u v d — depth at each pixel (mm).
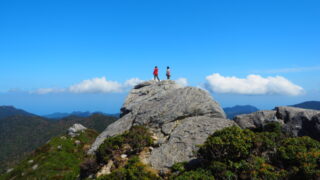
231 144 16891
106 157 23266
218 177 15672
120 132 29797
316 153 14914
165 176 18609
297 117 21484
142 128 26781
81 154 45562
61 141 50375
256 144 17469
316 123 19922
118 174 17531
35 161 44312
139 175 17391
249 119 24234
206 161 18031
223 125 23469
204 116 26547
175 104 29469
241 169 15656
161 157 20938
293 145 16422
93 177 22281
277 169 15539
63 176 36719
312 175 13414
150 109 30656
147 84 39625
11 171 44656
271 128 21781
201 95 30000
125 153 23656
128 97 38594
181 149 21125
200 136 22172
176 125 26359
